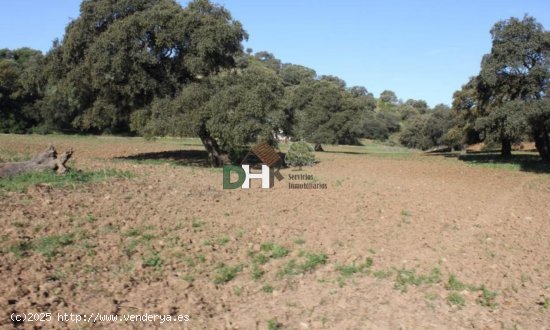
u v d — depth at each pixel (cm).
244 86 2555
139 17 2492
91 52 2503
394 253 1055
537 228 1391
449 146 6950
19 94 6016
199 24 2633
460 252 1088
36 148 3381
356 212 1491
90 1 2625
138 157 3192
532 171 3222
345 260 993
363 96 11662
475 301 808
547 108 3022
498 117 3262
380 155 5062
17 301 701
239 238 1112
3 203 1223
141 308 726
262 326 699
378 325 714
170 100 2611
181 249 999
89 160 2530
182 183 1850
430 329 706
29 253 906
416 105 13100
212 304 768
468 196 2011
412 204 1700
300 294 823
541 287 883
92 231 1064
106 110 2781
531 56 3259
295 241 1107
